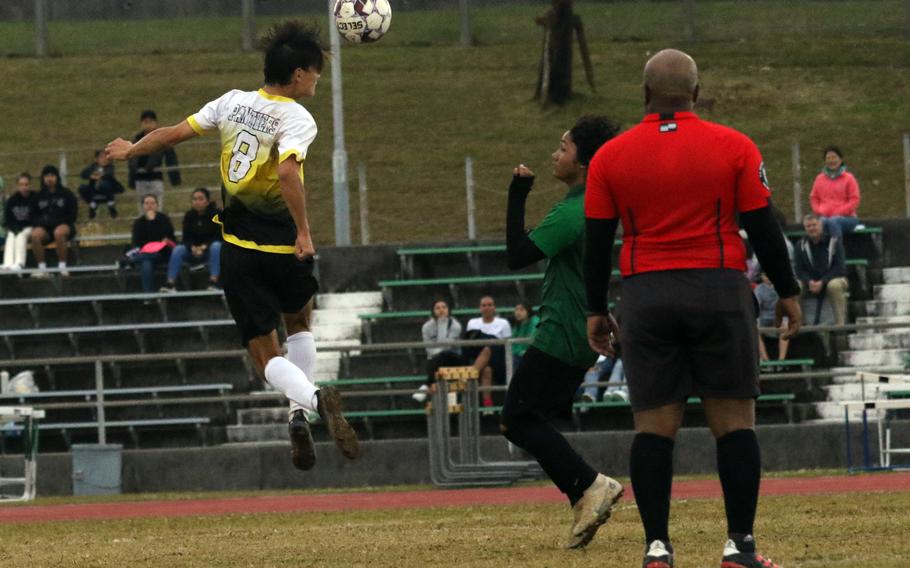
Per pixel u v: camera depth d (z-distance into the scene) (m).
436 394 39.25
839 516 22.62
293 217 19.75
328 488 44.12
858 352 50.44
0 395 49.16
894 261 56.41
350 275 57.53
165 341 54.19
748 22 108.81
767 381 49.16
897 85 95.62
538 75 94.81
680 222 14.45
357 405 51.31
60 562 20.11
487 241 57.72
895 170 80.12
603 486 18.91
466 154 85.94
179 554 20.80
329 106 95.94
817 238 50.88
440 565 17.69
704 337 14.48
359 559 18.92
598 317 15.42
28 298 57.97
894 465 40.38
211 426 51.06
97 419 48.25
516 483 39.62
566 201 19.19
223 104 20.17
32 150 89.62
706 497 29.38
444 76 101.25
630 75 99.62
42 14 110.19
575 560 17.58
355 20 23.06
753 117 90.88
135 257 56.66
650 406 14.68
